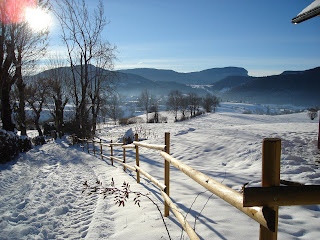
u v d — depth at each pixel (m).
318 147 7.28
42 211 4.19
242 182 4.79
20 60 13.73
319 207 3.40
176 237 2.52
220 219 2.90
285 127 12.89
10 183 6.45
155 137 15.38
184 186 4.83
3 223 3.62
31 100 23.95
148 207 3.64
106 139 19.69
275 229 0.93
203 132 12.84
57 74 23.92
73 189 5.61
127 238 2.71
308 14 5.34
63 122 24.06
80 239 3.02
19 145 12.16
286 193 0.93
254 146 8.38
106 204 4.18
